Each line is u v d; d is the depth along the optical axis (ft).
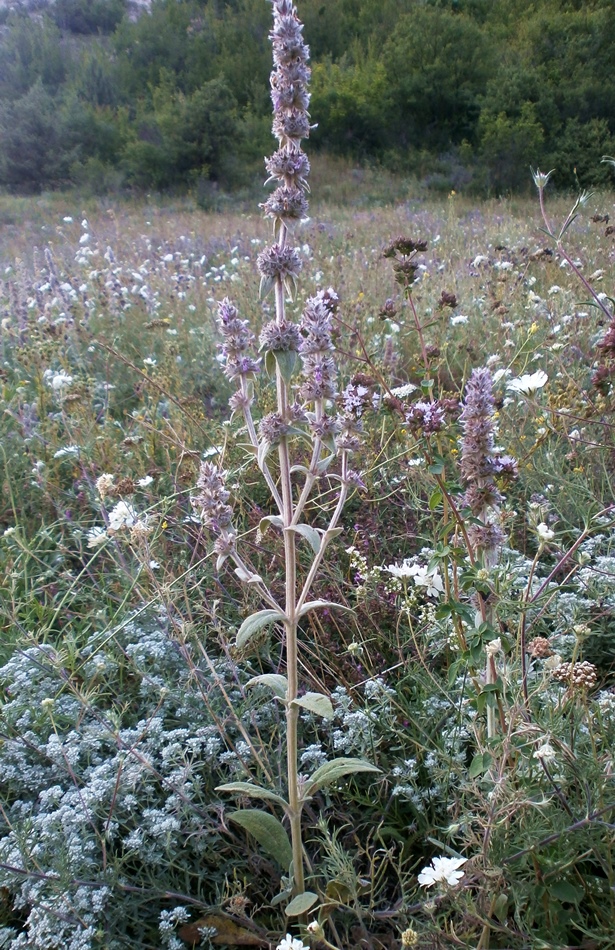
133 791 8.86
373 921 7.88
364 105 92.79
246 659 10.67
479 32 102.78
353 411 8.36
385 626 11.23
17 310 24.47
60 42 132.36
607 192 66.44
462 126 94.53
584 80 87.66
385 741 9.62
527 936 6.78
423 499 13.42
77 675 10.70
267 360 7.43
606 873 7.24
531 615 10.34
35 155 85.05
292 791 7.63
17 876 7.69
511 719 7.08
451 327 21.49
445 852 8.25
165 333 22.82
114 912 7.72
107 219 60.54
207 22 121.49
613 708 8.13
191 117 82.74
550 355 18.44
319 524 13.98
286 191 7.22
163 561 12.12
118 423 17.13
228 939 7.72
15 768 9.10
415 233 42.06
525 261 26.30
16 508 14.71
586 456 14.30
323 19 122.62
